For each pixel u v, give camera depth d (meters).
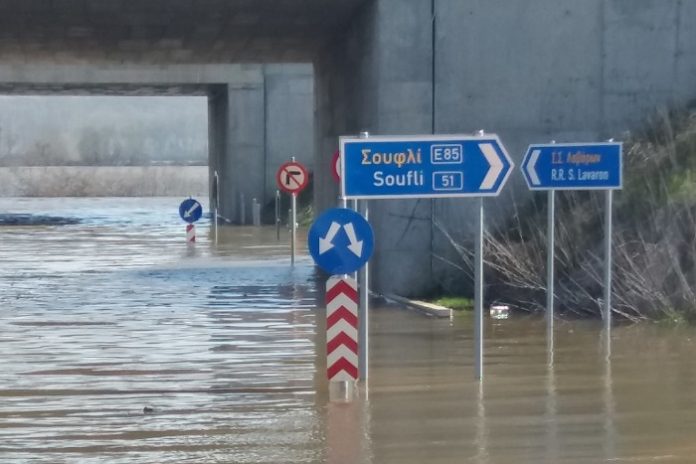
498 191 18.84
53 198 118.81
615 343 23.16
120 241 53.69
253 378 20.12
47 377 20.38
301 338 24.38
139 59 46.25
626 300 26.25
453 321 26.72
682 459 14.71
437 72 31.25
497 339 23.91
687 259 26.62
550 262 23.16
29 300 31.06
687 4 31.92
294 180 40.38
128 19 35.22
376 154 18.75
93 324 26.58
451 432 16.16
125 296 31.95
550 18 31.48
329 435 16.12
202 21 35.50
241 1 32.50
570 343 23.23
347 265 18.31
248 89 69.75
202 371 20.78
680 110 31.88
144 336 24.77
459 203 31.11
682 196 28.09
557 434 15.96
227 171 71.19
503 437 15.85
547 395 18.39
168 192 126.62
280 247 50.09
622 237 27.42
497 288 29.23
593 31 31.70
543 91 31.56
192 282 35.56
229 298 31.44
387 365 21.11
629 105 31.88
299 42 40.25
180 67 67.50
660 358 21.44
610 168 22.70
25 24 35.94
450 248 31.02
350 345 18.47
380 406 17.81
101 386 19.56
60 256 45.19
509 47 31.42
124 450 15.51
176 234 58.94
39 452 15.45
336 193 38.59
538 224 29.75
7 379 20.19
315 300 30.97
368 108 32.47
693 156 29.77
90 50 42.84
